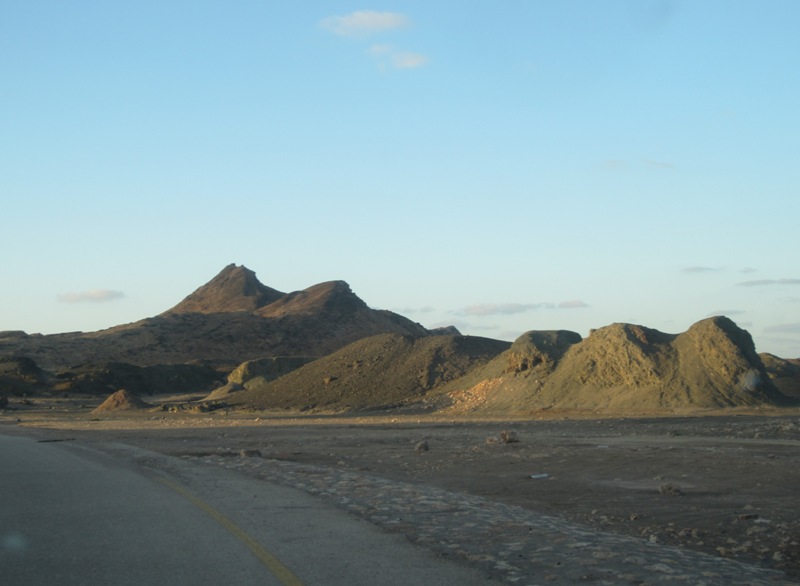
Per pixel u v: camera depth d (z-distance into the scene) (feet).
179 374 557.33
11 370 498.69
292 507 44.01
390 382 287.48
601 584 28.07
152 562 29.94
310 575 27.81
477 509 45.09
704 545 40.63
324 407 272.51
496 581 27.71
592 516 49.34
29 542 34.09
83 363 572.92
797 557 37.81
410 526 38.50
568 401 216.74
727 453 84.17
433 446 105.70
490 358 295.28
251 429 161.99
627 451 89.15
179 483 55.88
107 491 51.13
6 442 109.50
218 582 26.94
